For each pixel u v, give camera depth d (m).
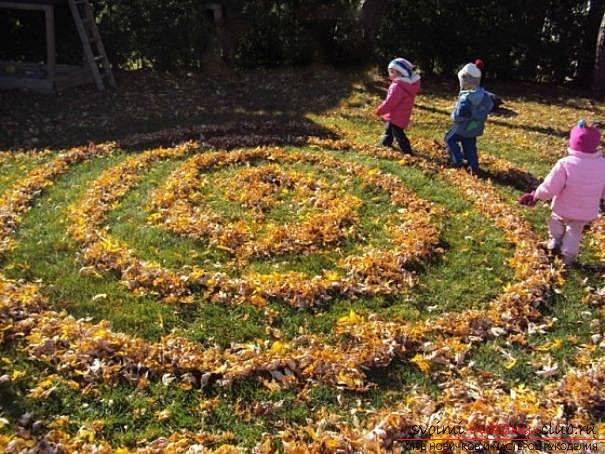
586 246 7.63
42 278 6.46
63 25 14.63
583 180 6.72
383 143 10.75
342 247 7.36
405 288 6.57
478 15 16.39
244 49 16.05
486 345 5.79
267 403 4.94
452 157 9.95
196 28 15.23
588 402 5.05
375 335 5.73
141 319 5.87
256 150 10.04
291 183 9.02
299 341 5.71
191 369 5.24
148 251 7.05
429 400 5.06
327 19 16.25
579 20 16.34
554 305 6.42
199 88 14.29
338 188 8.88
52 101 12.73
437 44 16.67
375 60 16.78
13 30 14.83
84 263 6.73
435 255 7.23
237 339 5.70
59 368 5.17
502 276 6.88
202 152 10.23
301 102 13.59
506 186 9.48
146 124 11.86
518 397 5.12
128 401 4.94
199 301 6.19
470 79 9.51
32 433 4.62
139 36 15.04
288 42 16.05
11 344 5.45
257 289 6.29
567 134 12.23
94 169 9.57
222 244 7.22
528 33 16.48
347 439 4.60
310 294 6.28
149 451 4.46
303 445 4.53
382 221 8.02
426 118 12.66
